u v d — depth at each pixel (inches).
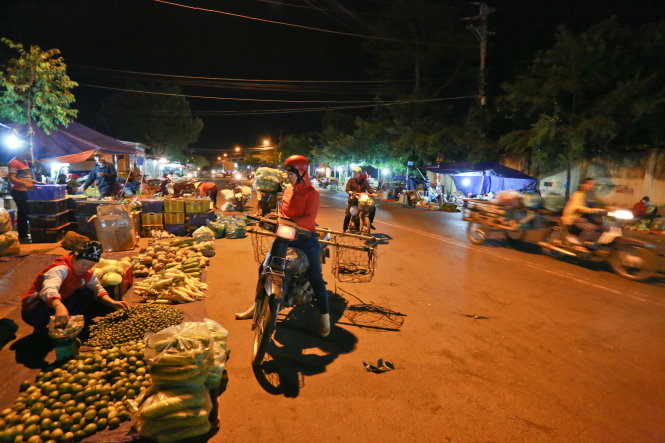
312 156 1966.0
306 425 113.8
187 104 1610.5
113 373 121.9
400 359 154.0
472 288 248.7
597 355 160.4
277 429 111.9
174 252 290.5
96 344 144.8
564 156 696.4
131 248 312.7
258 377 138.3
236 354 153.9
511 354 160.1
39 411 102.6
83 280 158.4
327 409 121.4
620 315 205.2
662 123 628.7
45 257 257.9
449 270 292.7
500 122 963.3
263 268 157.4
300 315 195.0
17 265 238.7
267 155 2716.5
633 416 121.2
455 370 146.6
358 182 406.9
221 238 386.9
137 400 110.0
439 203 858.1
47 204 324.5
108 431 103.7
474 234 410.0
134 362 127.7
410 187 1072.8
